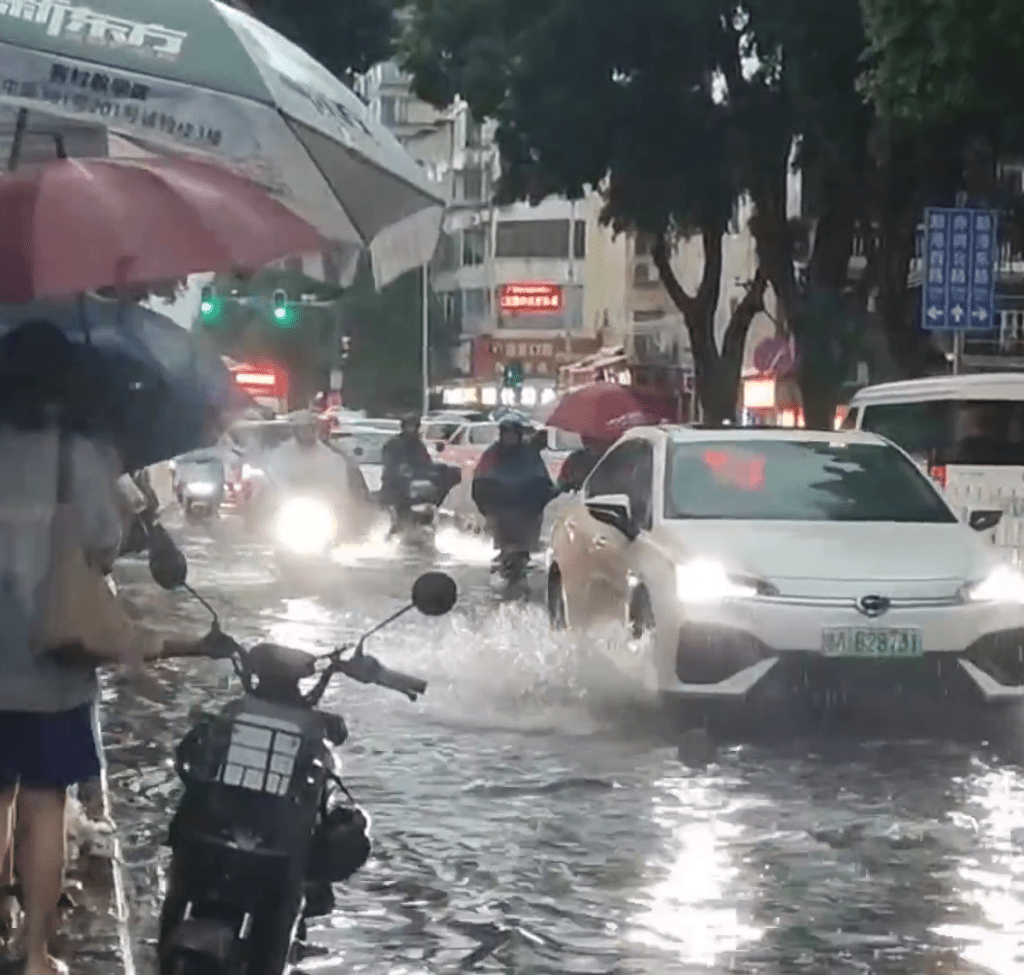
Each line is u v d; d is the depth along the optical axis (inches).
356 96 288.2
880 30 907.4
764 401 1892.2
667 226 1395.2
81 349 260.2
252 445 1368.1
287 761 230.1
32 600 245.3
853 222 1359.5
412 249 290.2
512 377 2381.9
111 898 309.0
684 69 1304.1
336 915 301.1
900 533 477.4
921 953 281.9
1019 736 464.1
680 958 279.1
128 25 250.1
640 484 534.3
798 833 359.3
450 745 452.4
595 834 358.6
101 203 237.0
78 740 252.7
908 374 1272.1
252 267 250.5
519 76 1314.0
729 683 440.5
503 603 805.9
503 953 281.3
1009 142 1048.8
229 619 721.6
